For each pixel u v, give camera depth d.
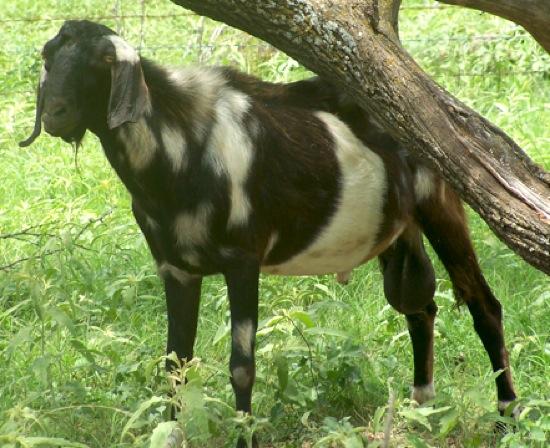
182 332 8.90
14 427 7.16
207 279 11.78
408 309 9.35
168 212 8.35
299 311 8.84
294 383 8.91
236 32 19.00
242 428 7.99
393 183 9.00
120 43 7.84
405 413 7.49
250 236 8.41
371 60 7.19
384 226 9.09
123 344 10.24
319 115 8.89
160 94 8.16
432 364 9.47
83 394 8.58
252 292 8.45
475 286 9.23
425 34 18.45
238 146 8.30
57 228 11.55
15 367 9.64
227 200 8.26
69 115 7.89
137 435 8.69
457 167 7.11
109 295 10.88
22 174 14.80
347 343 9.34
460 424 8.64
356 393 9.32
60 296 10.74
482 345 10.31
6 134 16.14
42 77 8.23
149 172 8.23
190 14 18.33
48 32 21.36
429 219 9.15
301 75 17.17
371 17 7.23
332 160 8.73
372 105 7.37
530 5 7.08
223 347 10.27
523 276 11.63
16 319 10.85
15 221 13.06
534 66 17.14
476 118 7.13
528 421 7.94
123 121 7.68
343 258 9.17
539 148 14.20
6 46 20.17
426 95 7.15
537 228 6.88
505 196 6.99
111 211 11.94
